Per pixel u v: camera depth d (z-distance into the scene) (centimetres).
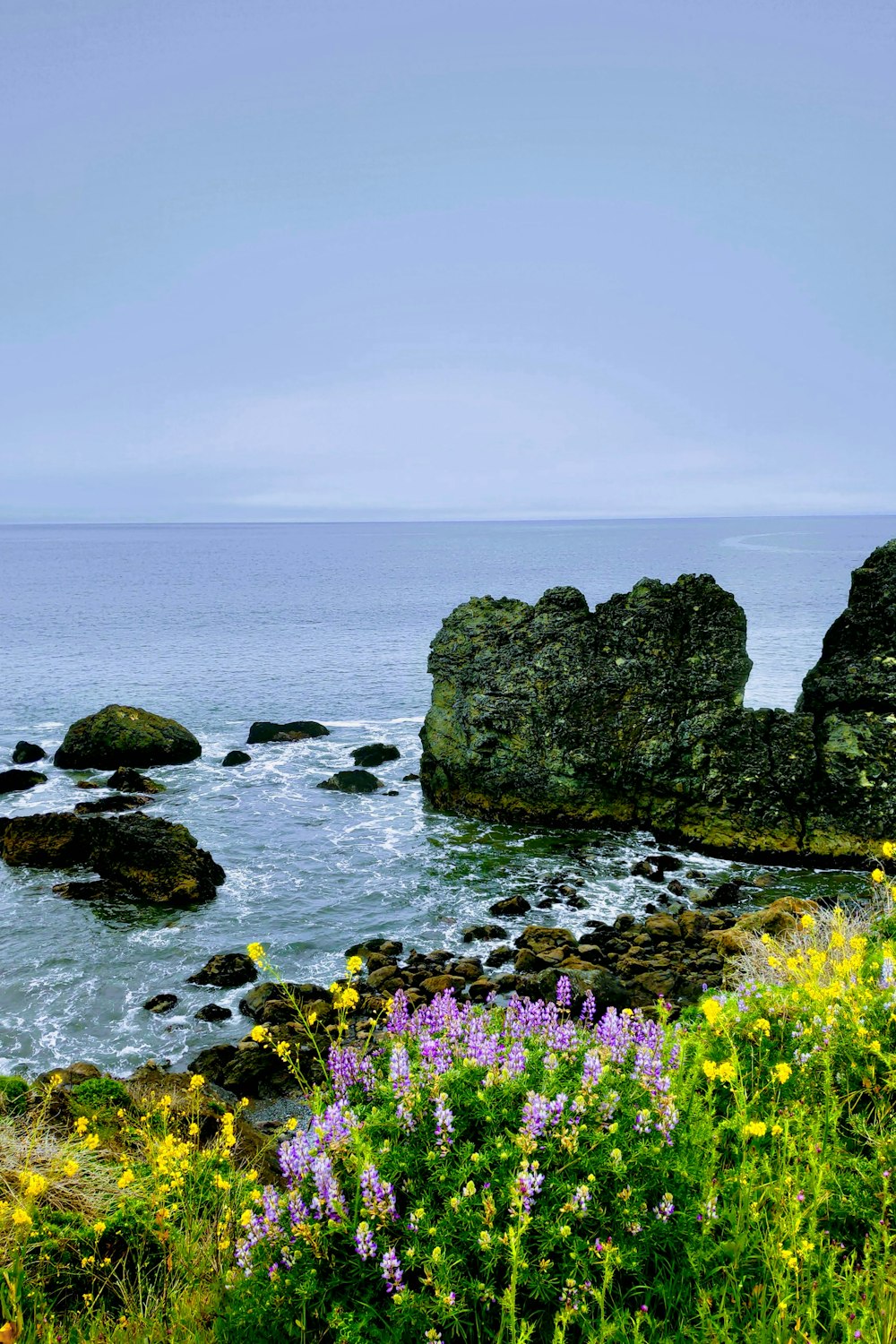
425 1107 612
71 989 2164
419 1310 481
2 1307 571
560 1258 516
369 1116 614
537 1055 680
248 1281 538
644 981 2070
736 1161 639
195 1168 818
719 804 3078
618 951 2314
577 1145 561
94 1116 1115
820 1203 550
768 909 2402
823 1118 648
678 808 3173
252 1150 1196
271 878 2884
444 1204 534
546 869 2950
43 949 2370
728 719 3117
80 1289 672
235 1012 2052
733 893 2669
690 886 2789
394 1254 508
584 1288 476
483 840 3234
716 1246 518
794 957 1095
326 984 2197
